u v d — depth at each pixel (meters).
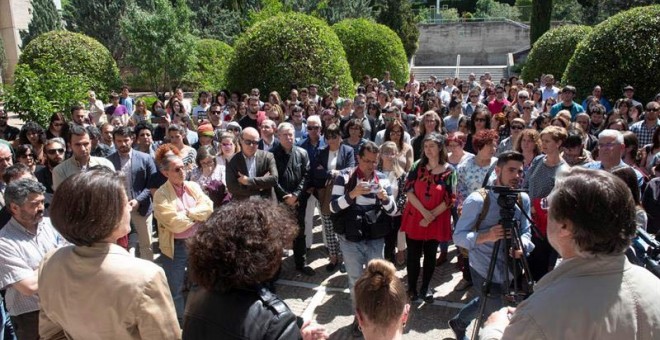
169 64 24.62
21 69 10.12
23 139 6.40
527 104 8.73
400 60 21.89
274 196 5.83
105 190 1.94
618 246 1.59
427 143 4.83
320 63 12.59
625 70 11.76
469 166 5.44
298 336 1.83
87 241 1.93
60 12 30.92
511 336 1.65
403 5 36.28
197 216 4.41
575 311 1.54
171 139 6.40
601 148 4.48
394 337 2.37
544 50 18.67
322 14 37.91
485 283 3.37
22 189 3.25
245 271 1.76
